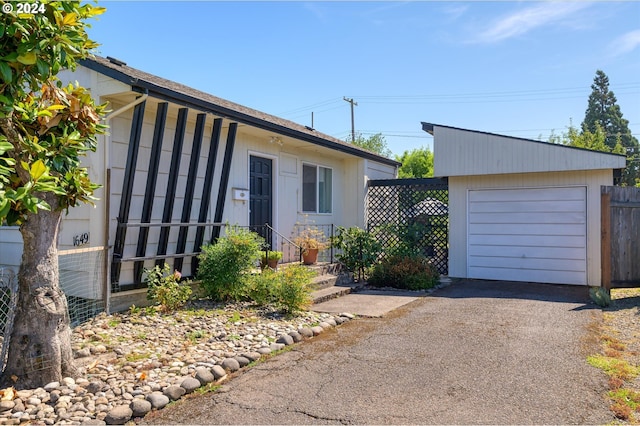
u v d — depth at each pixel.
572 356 4.36
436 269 10.05
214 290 6.74
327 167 11.63
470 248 10.33
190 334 5.06
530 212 9.75
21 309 3.60
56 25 3.26
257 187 9.19
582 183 9.26
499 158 9.73
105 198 5.96
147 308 6.08
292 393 3.54
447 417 3.08
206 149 7.88
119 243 6.00
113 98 6.23
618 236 7.68
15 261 7.19
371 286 9.12
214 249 6.78
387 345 4.84
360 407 3.26
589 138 27.44
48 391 3.43
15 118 3.41
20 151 3.38
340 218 12.25
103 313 5.83
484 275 10.19
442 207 10.90
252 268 7.20
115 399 3.35
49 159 3.48
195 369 3.94
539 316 6.16
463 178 10.40
